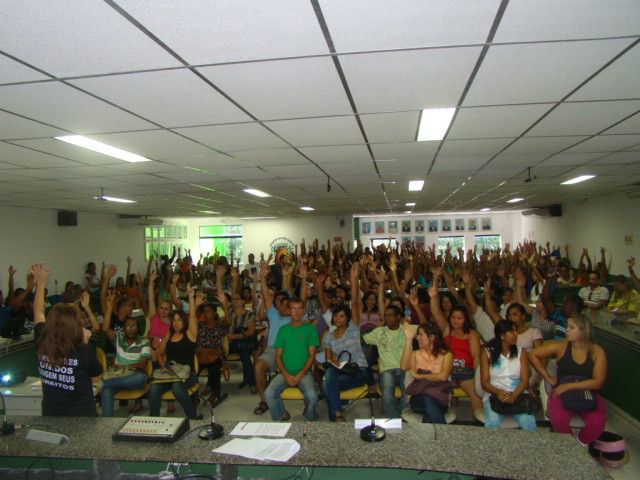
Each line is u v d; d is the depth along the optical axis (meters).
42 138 3.71
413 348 4.26
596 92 2.86
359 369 4.25
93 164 4.91
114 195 7.95
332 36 1.96
